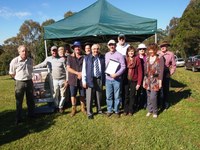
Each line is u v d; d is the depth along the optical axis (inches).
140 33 330.6
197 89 417.1
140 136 219.8
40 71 299.9
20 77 261.6
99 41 512.7
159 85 260.7
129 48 268.7
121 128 240.8
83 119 272.2
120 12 376.5
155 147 197.5
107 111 280.8
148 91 269.4
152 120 257.1
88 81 265.3
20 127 259.0
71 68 279.1
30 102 277.9
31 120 278.7
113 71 263.0
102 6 379.6
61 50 296.4
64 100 297.1
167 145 199.8
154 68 260.7
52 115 292.2
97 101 284.5
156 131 228.1
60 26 344.5
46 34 350.9
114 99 275.7
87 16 359.3
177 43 1765.5
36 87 300.2
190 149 191.5
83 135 228.7
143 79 274.7
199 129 227.9
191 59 996.6
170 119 257.8
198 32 1628.9
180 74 729.6
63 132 238.4
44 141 221.0
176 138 211.3
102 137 222.4
